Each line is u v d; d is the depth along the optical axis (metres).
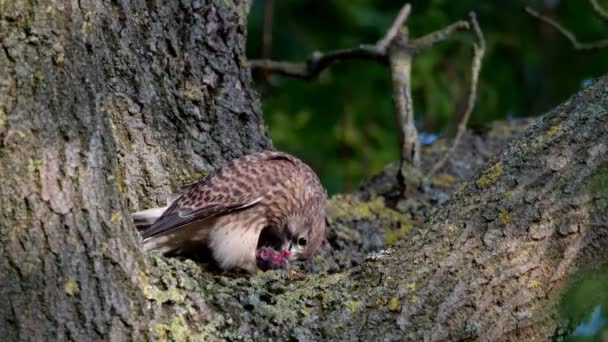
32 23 7.66
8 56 7.61
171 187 10.29
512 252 8.32
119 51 10.30
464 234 8.48
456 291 8.27
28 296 7.50
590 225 8.34
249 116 11.26
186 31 10.93
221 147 10.91
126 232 7.95
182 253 10.70
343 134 18.34
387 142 18.52
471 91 13.15
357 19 18.31
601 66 18.41
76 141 7.77
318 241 11.73
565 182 8.45
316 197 11.57
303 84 18.36
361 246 12.34
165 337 7.83
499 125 14.65
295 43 18.25
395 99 13.03
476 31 13.24
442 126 17.80
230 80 11.19
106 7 10.31
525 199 8.47
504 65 18.33
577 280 8.33
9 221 7.55
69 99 7.76
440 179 13.51
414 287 8.37
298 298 8.58
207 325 8.09
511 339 8.21
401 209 12.89
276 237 11.46
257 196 10.76
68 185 7.70
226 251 10.57
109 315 7.67
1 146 7.57
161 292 8.00
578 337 9.38
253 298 8.48
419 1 17.42
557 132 8.69
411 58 13.27
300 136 18.47
